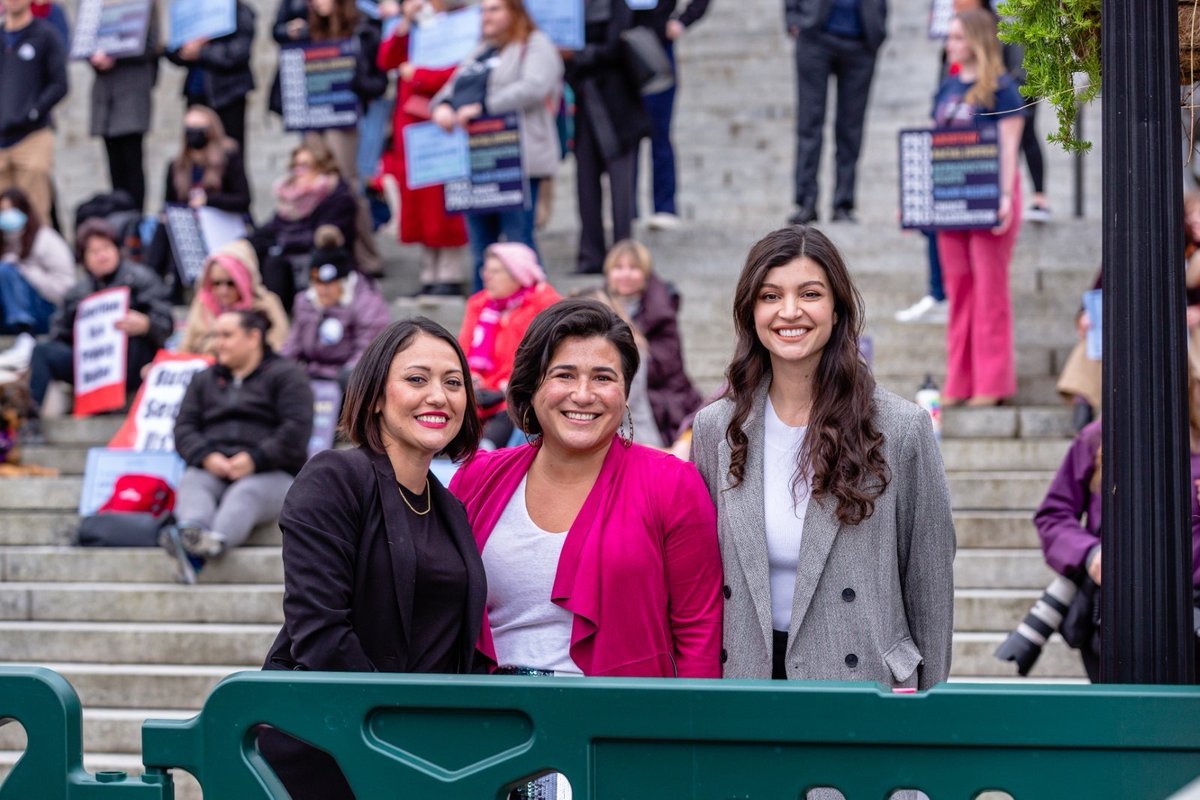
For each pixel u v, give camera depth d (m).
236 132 12.54
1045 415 9.03
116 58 12.57
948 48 9.48
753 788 3.38
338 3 12.02
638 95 11.05
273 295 10.39
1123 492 3.37
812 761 3.37
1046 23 3.60
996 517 7.94
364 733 3.50
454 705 3.46
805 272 4.09
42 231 11.46
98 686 7.40
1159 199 3.35
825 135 14.82
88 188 16.70
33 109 12.48
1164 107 3.35
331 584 3.80
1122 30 3.37
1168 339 3.35
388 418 3.97
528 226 10.34
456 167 10.10
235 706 3.54
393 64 11.62
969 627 7.35
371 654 3.89
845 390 4.10
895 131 14.90
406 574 3.88
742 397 4.24
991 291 9.17
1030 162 11.55
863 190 14.65
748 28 15.77
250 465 8.22
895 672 4.01
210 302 9.82
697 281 11.61
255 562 8.14
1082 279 10.67
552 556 4.13
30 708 3.61
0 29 12.64
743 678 3.88
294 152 11.19
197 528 8.03
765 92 15.46
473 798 3.45
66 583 8.37
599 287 9.16
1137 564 3.35
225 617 7.90
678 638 4.17
